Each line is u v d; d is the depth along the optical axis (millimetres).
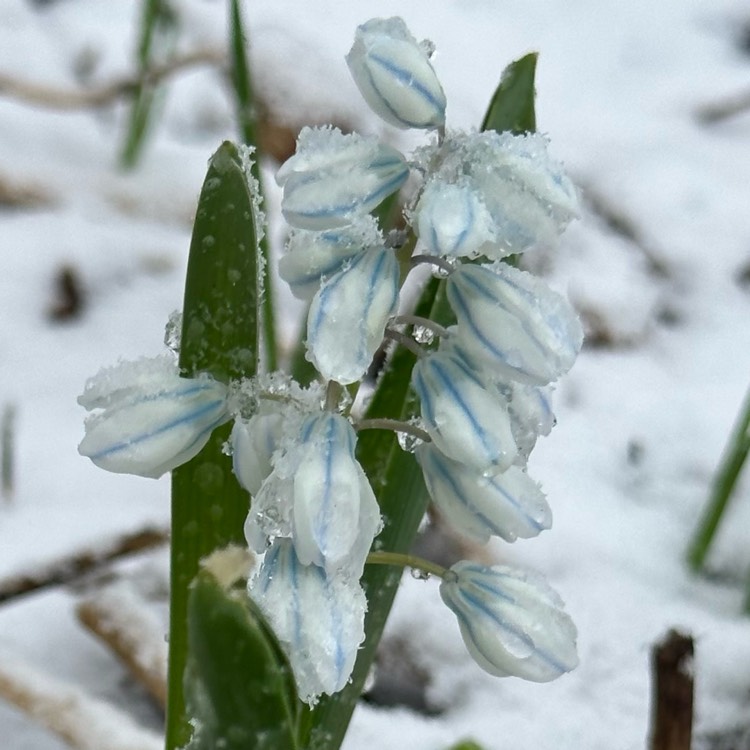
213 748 348
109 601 474
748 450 505
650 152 870
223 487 371
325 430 345
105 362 669
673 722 396
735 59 994
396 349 375
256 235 364
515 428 355
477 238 338
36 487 581
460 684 474
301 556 341
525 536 354
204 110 897
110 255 739
